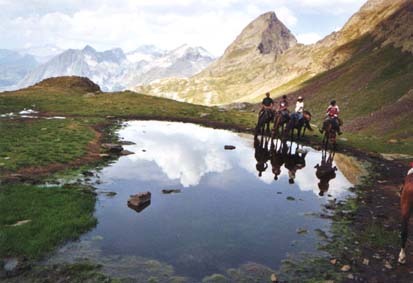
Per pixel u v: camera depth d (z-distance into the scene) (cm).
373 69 18075
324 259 1486
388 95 13550
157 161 2967
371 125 9762
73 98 6762
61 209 1823
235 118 5778
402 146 4016
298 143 3681
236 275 1359
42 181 2264
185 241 1611
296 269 1407
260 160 3142
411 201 1435
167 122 5266
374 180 2628
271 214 1939
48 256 1431
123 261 1427
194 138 4103
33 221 1655
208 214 1917
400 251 1557
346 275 1373
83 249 1504
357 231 1748
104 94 7562
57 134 3591
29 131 3638
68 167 2600
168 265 1412
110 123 4841
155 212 1927
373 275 1383
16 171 2373
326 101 17012
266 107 3894
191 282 1302
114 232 1675
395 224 1834
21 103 5797
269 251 1544
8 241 1473
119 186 2311
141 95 7712
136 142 3709
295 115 3656
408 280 1357
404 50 17850
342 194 2297
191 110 6278
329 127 3453
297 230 1742
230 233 1702
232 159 3150
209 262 1444
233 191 2300
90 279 1293
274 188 2383
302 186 2441
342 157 3372
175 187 2339
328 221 1864
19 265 1343
